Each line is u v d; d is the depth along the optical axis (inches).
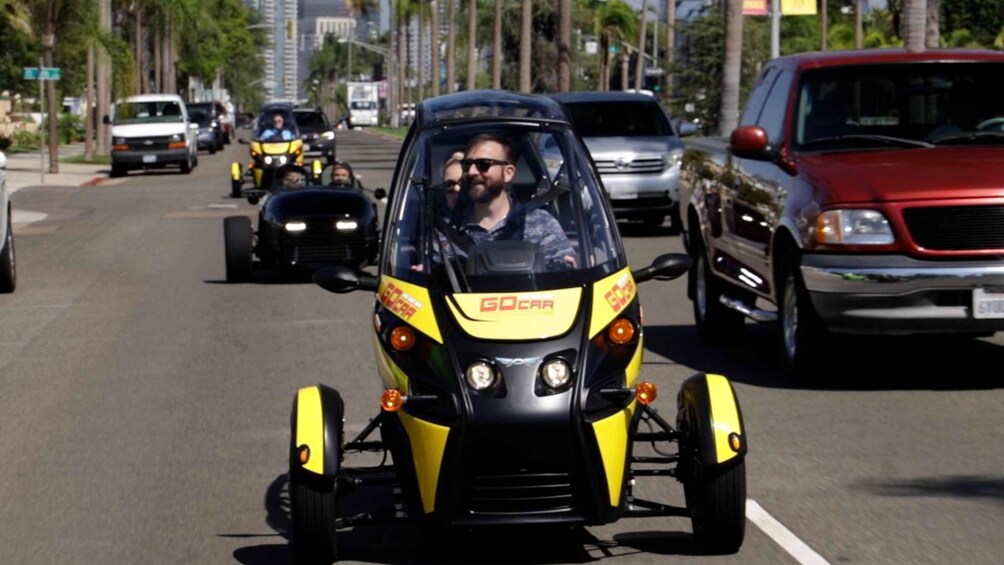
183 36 3526.1
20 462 365.1
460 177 290.8
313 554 262.1
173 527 305.0
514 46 3978.8
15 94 2748.5
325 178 792.3
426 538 291.4
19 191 1514.5
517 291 267.9
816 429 383.6
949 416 397.4
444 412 254.5
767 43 1966.0
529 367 254.8
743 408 411.2
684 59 1962.4
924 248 409.1
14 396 450.6
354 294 686.5
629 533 292.4
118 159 1792.6
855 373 461.7
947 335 527.5
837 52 487.8
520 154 302.7
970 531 290.2
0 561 284.0
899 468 342.3
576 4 3791.8
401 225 288.8
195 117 2539.4
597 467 254.4
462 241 283.6
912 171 420.8
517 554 279.6
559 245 285.0
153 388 458.6
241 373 481.4
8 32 2333.9
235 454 368.5
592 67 4271.7
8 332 583.2
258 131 1373.0
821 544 282.4
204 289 711.7
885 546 280.5
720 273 509.0
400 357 265.1
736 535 267.6
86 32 2062.0
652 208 940.0
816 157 450.6
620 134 976.9
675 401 423.8
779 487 326.3
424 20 4623.5
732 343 532.4
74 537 299.3
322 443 258.5
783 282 450.6
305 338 554.3
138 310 641.6
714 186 516.4
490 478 252.7
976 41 2679.6
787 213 437.7
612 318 265.9
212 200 1347.2
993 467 342.0
